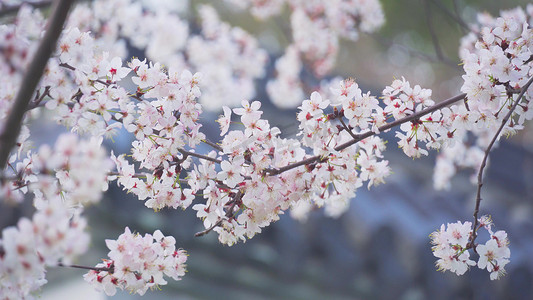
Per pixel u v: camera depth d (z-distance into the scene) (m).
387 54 15.16
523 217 6.49
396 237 5.46
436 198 6.26
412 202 5.96
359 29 5.77
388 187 6.11
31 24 2.34
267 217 2.58
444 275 5.34
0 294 2.08
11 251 1.84
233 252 5.29
